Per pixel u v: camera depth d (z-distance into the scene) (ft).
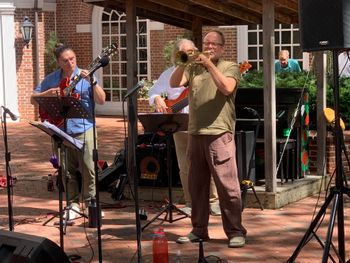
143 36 57.47
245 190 21.59
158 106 19.85
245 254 16.99
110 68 59.41
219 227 19.72
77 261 16.51
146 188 23.89
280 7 25.52
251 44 53.42
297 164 25.14
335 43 13.70
